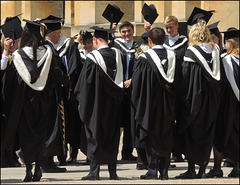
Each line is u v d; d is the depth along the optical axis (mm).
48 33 15617
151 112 13445
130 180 12844
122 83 13695
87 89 13430
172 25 16734
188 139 13711
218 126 14023
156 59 13430
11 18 13852
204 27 13906
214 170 14133
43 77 13133
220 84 13656
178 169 16125
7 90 12977
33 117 13125
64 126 15539
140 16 26562
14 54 13102
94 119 13344
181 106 13633
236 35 14258
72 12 29109
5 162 17141
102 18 27812
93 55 13555
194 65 13555
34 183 12281
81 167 17031
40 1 30047
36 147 13172
